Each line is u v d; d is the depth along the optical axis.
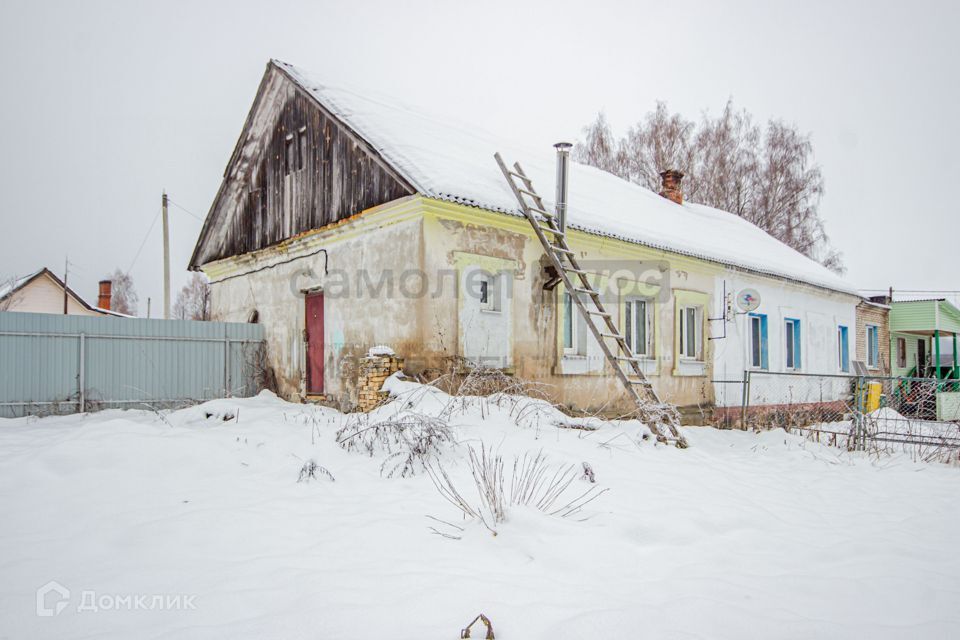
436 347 8.27
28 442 6.41
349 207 9.58
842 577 3.61
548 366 9.61
